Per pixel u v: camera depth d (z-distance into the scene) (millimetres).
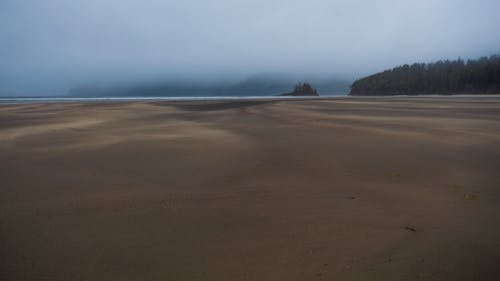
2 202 5875
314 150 9977
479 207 5336
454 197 5828
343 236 4379
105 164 8711
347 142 11148
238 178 7250
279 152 9797
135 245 4207
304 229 4617
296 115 21078
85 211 5406
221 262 3766
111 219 5066
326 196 5992
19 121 19344
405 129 13742
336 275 3469
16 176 7617
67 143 11867
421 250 3975
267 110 25969
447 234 4383
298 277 3443
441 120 16844
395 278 3412
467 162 8258
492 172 7383
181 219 5039
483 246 4055
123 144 11547
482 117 18156
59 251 4070
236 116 21734
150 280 3420
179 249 4086
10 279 3469
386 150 9781
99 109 29219
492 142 10711
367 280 3379
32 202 5863
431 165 8031
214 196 6090
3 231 4664
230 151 10094
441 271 3535
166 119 20359
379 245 4109
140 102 42719
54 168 8328
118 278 3461
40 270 3635
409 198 5812
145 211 5383
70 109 29219
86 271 3605
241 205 5609
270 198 5934
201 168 8156
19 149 10828
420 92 102000
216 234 4504
